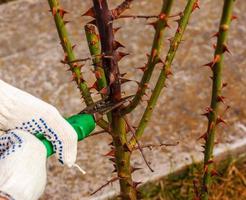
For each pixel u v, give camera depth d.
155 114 3.31
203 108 3.34
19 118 1.70
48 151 1.70
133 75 3.56
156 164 3.07
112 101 1.78
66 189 2.98
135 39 3.79
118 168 2.01
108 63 1.70
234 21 3.89
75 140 1.72
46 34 3.88
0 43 3.82
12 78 3.59
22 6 4.09
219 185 3.06
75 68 1.85
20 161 1.57
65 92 3.48
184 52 3.68
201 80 3.50
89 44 1.79
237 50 3.69
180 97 3.40
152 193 3.01
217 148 3.13
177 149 3.13
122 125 1.87
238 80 3.49
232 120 3.26
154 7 4.01
